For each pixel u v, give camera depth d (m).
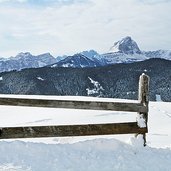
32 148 6.84
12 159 6.41
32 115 18.27
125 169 6.46
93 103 7.11
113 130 7.20
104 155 6.95
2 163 6.23
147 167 6.64
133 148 7.33
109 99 27.45
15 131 6.75
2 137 6.71
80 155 6.83
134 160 6.88
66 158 6.66
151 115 19.25
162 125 16.25
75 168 6.29
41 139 9.74
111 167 6.49
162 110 21.28
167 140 11.09
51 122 15.90
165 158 7.13
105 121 16.53
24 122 15.91
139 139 7.45
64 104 6.96
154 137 11.82
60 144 7.14
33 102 6.83
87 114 18.28
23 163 6.28
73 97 28.27
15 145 6.86
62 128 6.95
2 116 18.05
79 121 16.27
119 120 17.02
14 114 18.70
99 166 6.48
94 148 7.15
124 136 10.43
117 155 6.99
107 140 7.37
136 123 7.37
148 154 7.19
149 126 15.87
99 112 18.95
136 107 7.32
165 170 6.58
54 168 6.20
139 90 7.41
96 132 7.11
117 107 7.23
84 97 28.66
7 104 6.73
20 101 6.78
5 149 6.72
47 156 6.66
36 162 6.37
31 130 6.82
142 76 7.35
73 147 7.09
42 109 20.59
